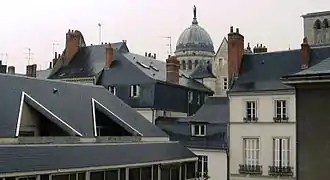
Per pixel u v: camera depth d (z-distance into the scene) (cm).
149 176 2522
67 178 2036
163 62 4784
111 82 4025
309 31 4419
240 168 3191
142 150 2580
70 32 4878
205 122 3378
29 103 2370
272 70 3303
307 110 1577
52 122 2372
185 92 4219
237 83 3328
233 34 3425
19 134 2186
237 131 3244
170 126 3553
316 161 1552
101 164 2191
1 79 2409
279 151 3094
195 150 3338
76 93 2773
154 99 3788
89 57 4481
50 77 4444
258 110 3188
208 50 7362
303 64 3170
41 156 1995
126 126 2725
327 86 1543
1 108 2212
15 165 1828
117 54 4131
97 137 2469
